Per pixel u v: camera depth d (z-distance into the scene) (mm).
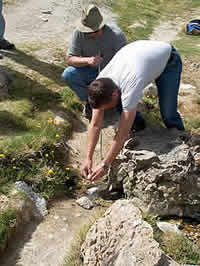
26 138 3168
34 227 2604
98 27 3330
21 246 2443
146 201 2766
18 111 3674
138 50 2504
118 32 3537
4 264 2314
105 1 8812
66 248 2451
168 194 2717
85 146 3559
